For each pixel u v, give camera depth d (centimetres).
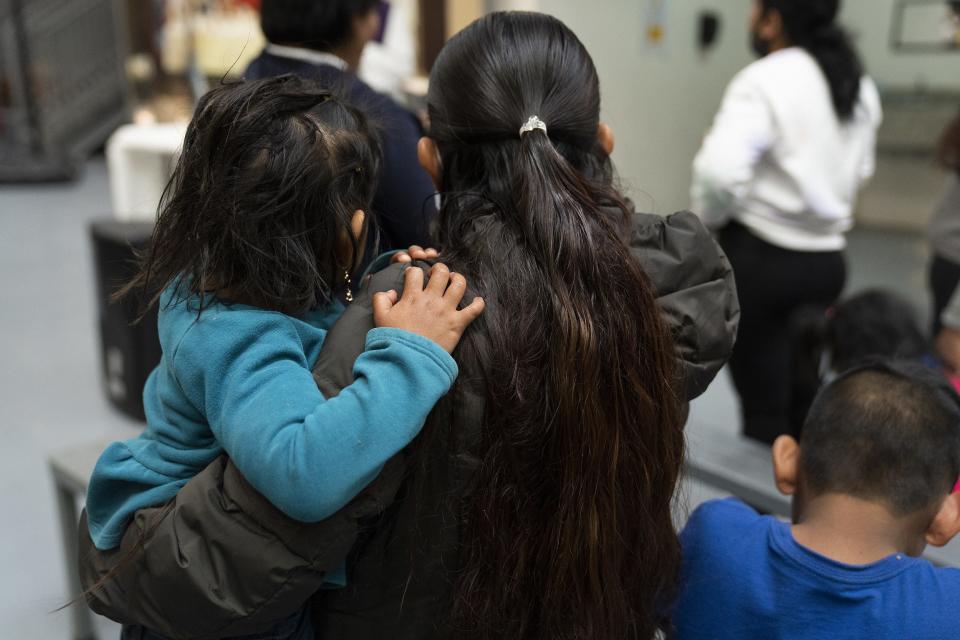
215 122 69
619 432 70
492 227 71
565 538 69
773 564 86
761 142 201
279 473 61
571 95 75
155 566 68
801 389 178
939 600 79
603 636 72
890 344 167
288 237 69
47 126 823
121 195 335
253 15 435
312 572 67
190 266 70
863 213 672
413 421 63
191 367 68
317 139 69
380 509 67
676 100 464
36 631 178
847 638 81
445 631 73
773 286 215
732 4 471
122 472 75
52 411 289
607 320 68
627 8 423
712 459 161
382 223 129
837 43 204
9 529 216
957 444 84
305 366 70
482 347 67
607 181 81
